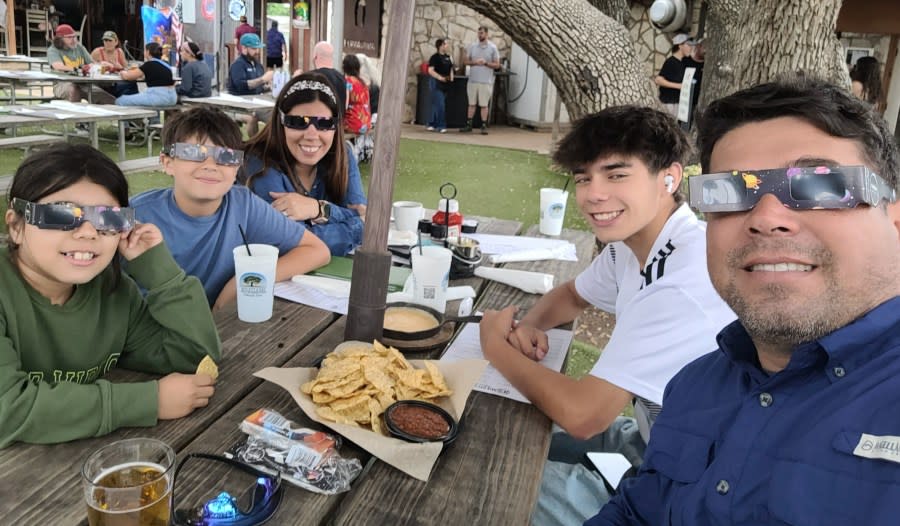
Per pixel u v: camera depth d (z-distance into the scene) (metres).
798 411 0.99
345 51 11.47
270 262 1.93
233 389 1.56
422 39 13.46
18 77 8.51
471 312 2.18
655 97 4.90
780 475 0.95
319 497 1.19
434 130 12.87
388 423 1.35
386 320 1.96
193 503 1.13
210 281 2.37
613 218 1.76
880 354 0.95
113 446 1.09
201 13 12.92
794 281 0.96
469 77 12.73
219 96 9.45
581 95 4.74
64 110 7.09
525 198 7.35
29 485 1.15
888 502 0.84
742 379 1.16
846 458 0.90
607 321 4.23
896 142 1.00
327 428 1.40
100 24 18.05
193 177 2.19
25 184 1.36
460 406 1.46
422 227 3.00
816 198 0.94
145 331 1.65
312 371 1.55
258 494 1.15
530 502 1.23
